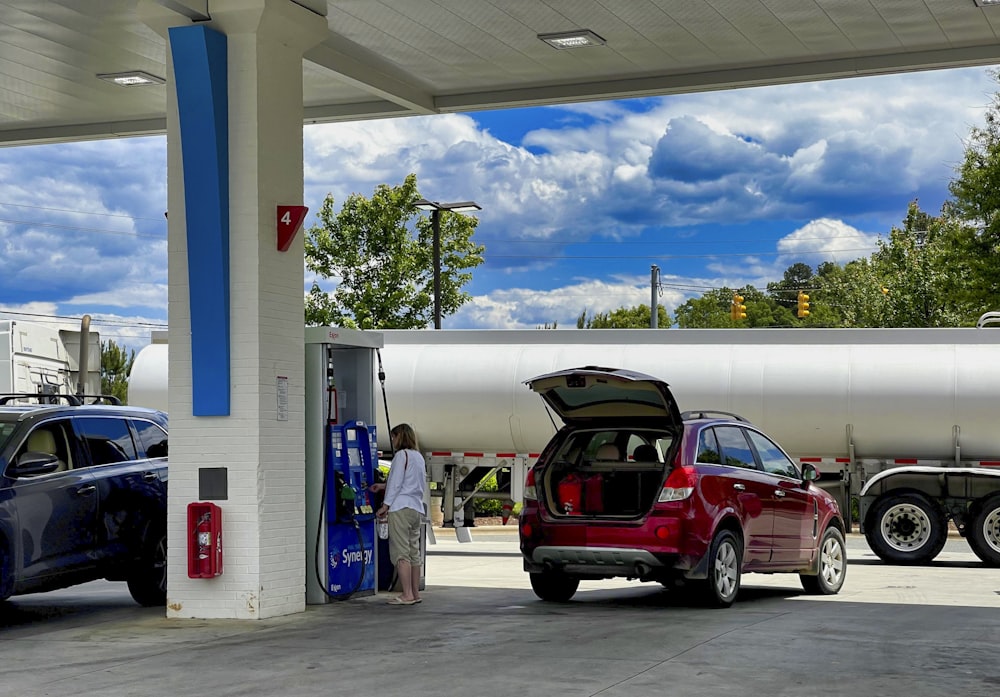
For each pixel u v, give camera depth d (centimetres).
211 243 1138
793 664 847
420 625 1072
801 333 1934
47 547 1140
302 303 1211
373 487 1320
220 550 1133
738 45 1466
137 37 1414
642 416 1227
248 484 1134
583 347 1997
